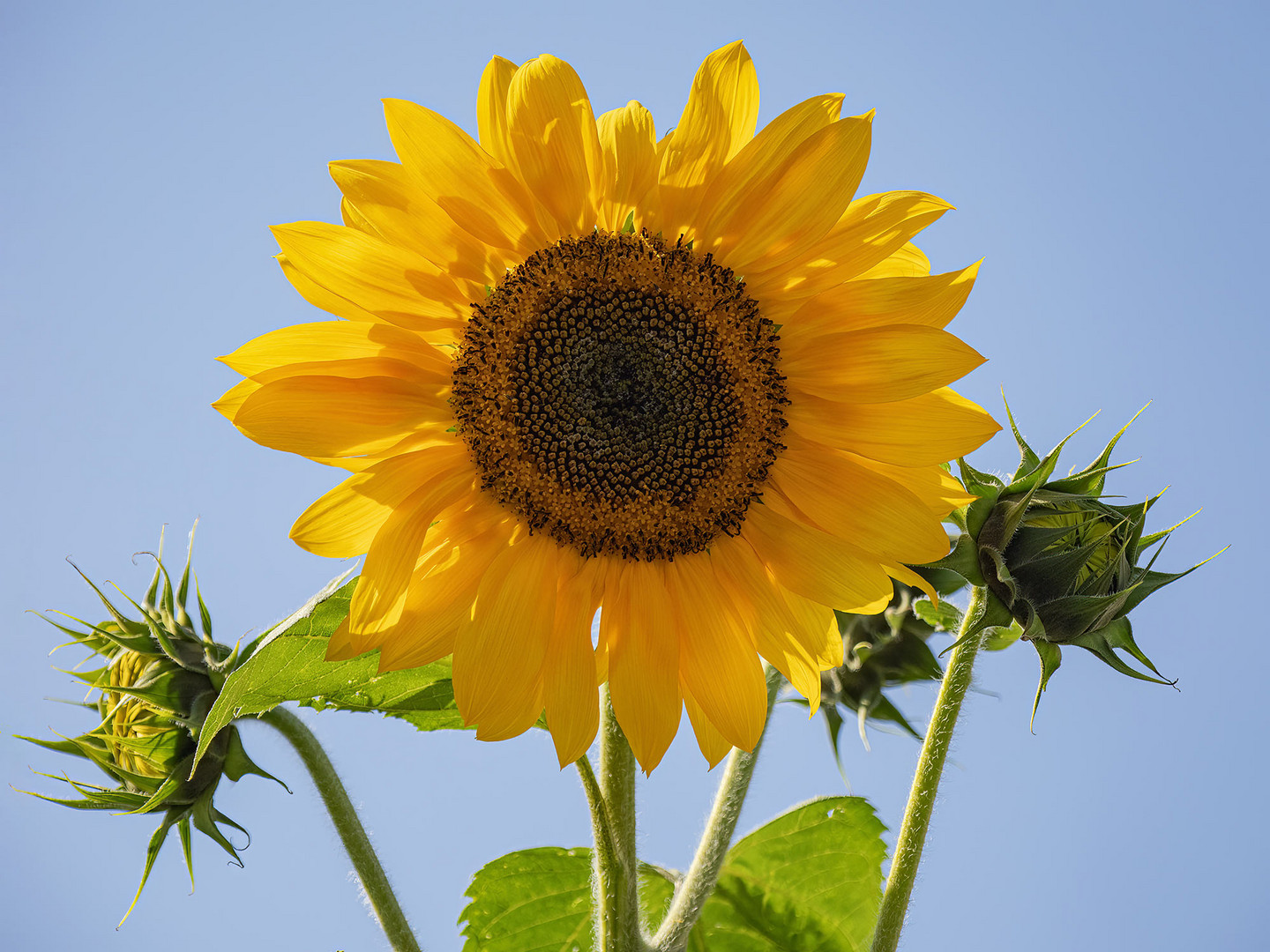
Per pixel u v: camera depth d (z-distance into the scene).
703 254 0.60
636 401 0.60
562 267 0.60
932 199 0.58
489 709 0.58
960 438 0.58
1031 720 0.59
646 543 0.61
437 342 0.60
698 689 0.60
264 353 0.58
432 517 0.58
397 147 0.57
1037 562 0.59
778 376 0.60
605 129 0.59
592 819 0.59
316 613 0.57
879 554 0.59
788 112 0.58
